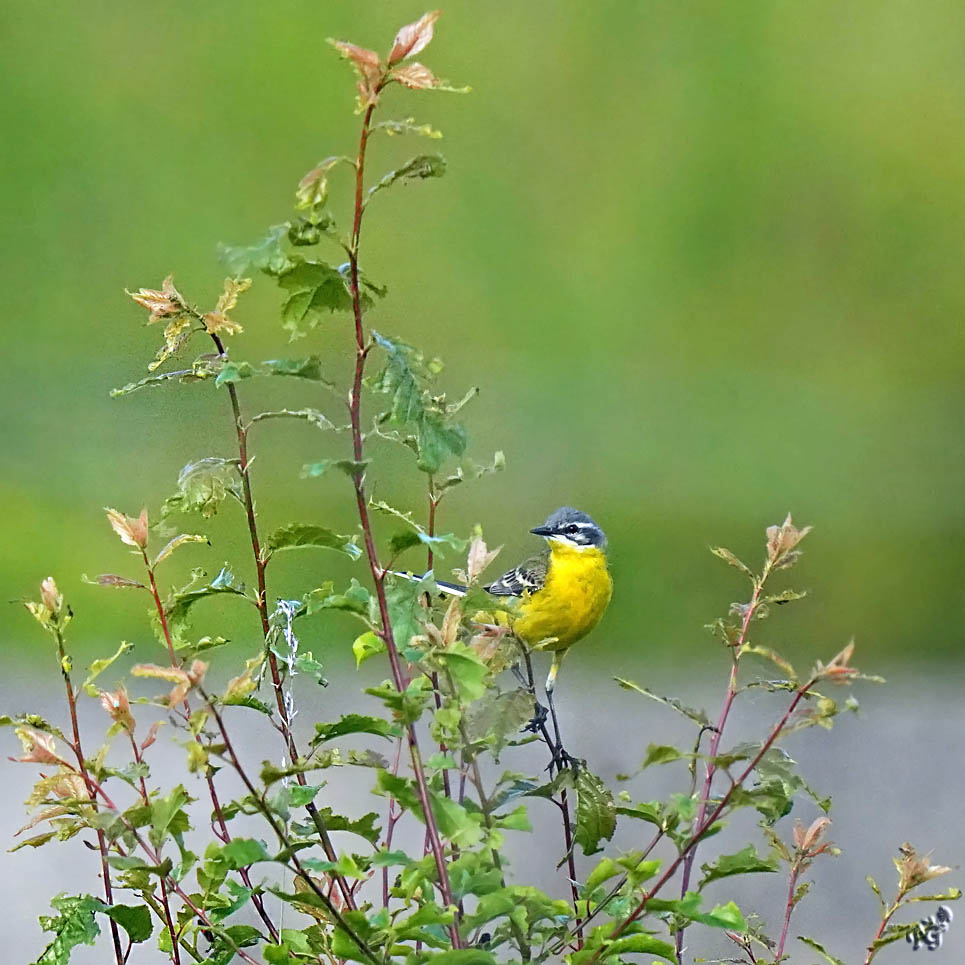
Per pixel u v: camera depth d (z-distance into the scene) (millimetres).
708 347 24672
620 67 26703
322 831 3896
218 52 25984
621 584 16250
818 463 20531
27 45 25594
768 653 3723
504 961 3902
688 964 6824
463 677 3619
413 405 3582
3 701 12664
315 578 13484
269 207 25656
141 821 3738
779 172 26672
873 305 25469
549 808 10266
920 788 11680
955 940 8492
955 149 26828
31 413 18688
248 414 18703
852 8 27422
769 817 3904
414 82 3410
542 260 25375
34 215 24859
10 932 8734
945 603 16688
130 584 4160
